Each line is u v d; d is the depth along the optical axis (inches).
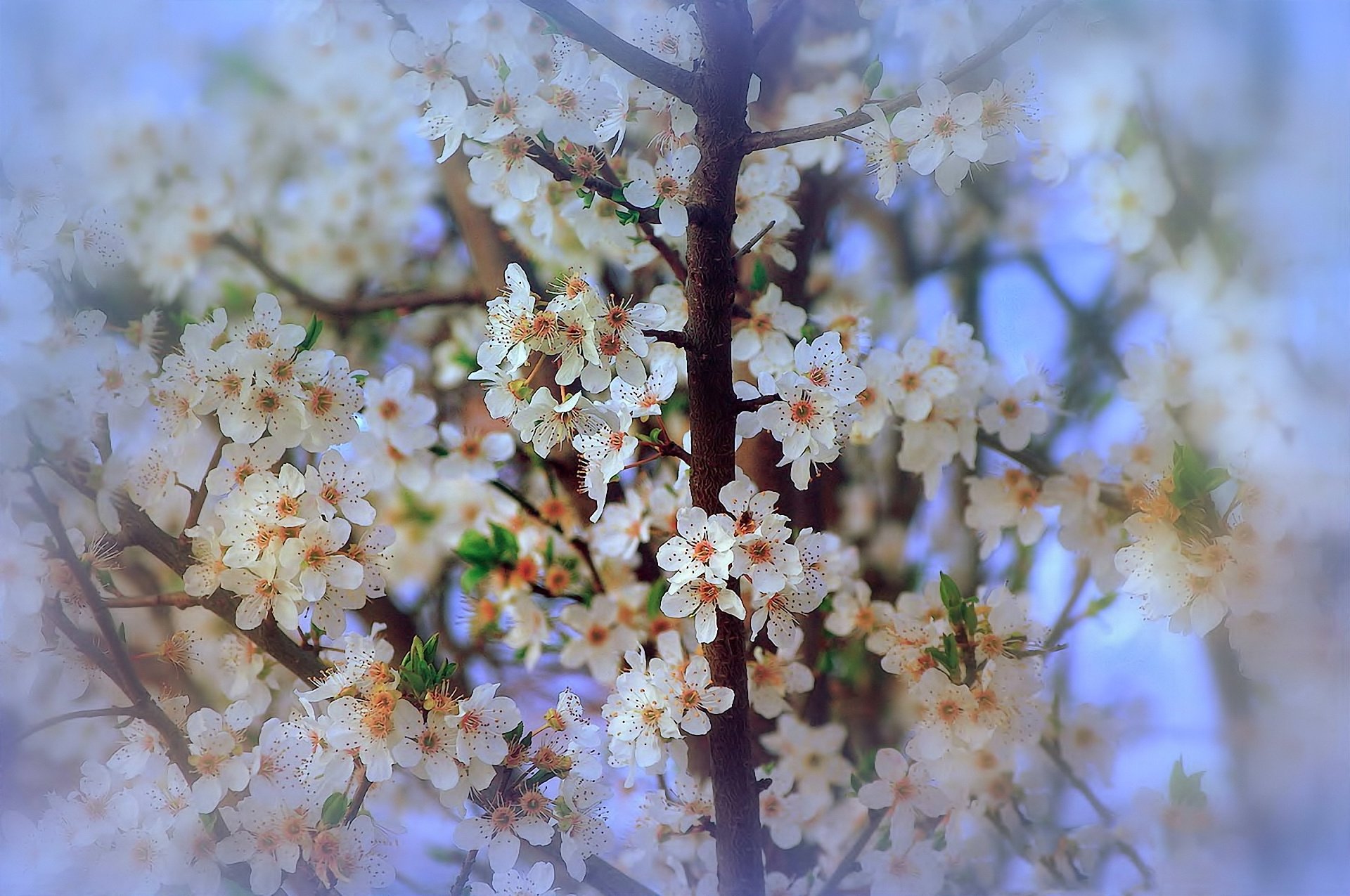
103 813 47.6
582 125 45.7
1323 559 48.5
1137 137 49.5
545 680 49.6
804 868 49.6
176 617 49.1
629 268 49.5
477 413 49.8
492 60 46.2
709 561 45.3
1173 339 49.6
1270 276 49.2
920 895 48.9
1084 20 49.1
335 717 46.2
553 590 49.6
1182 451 47.9
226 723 47.3
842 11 49.6
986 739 48.4
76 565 47.1
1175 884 49.1
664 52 46.7
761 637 49.5
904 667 49.0
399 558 49.8
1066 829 49.4
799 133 45.5
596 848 46.9
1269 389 49.0
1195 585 47.9
